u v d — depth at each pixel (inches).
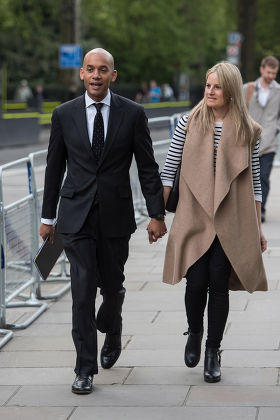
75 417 204.8
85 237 221.0
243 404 209.8
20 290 305.0
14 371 240.7
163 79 2498.8
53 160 225.1
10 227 295.9
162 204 225.1
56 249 235.3
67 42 1815.9
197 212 221.9
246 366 238.2
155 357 248.2
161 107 1616.6
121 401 214.5
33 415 206.8
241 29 1405.0
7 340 269.4
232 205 219.5
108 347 238.2
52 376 235.8
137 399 215.5
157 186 225.5
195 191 219.6
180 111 1710.1
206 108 221.3
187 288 224.8
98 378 232.1
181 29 2349.9
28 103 1729.8
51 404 213.9
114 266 225.9
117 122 220.2
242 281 221.0
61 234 223.0
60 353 256.1
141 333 271.9
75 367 225.1
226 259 221.1
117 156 221.0
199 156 220.7
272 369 235.0
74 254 221.1
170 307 303.6
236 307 300.2
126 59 2409.0
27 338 273.0
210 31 2468.0
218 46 2620.6
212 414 203.9
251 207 221.1
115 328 235.9
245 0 1401.3
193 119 223.3
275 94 450.0
